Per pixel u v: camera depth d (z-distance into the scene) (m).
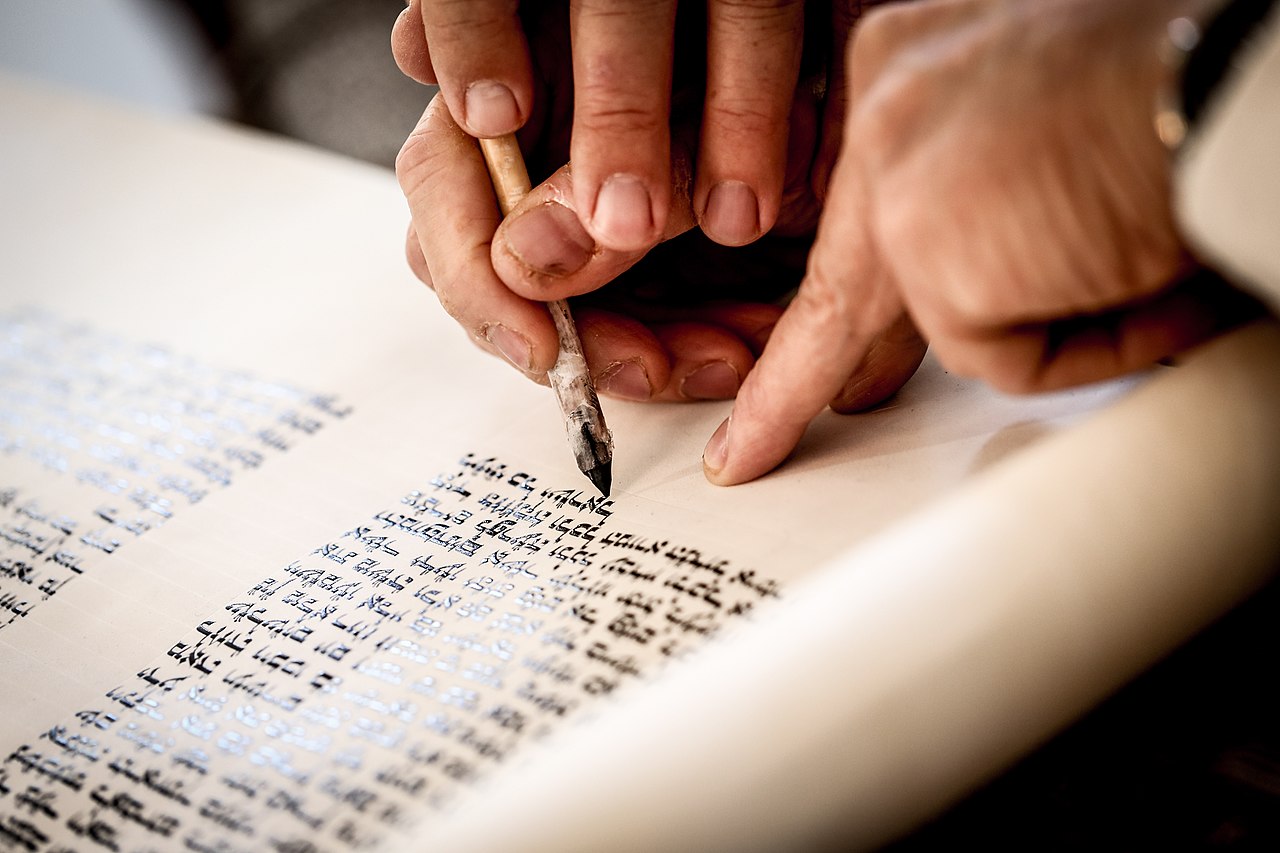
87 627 0.37
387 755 0.32
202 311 0.49
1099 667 0.31
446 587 0.36
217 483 0.41
